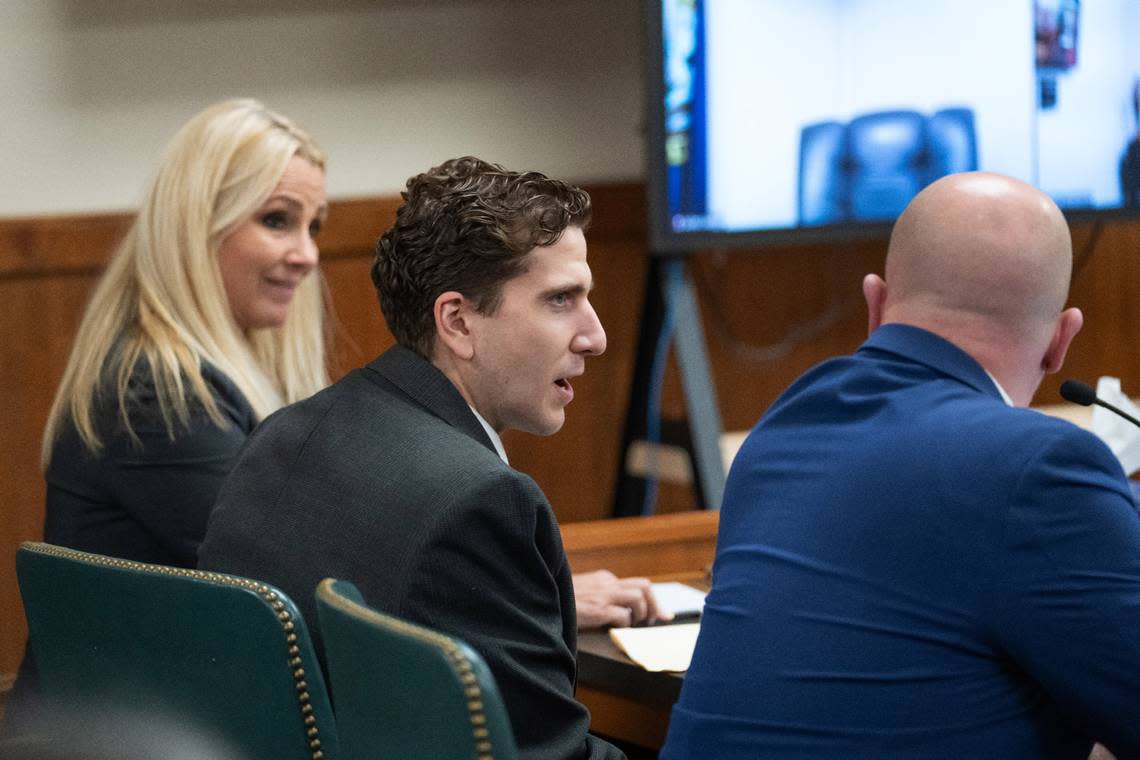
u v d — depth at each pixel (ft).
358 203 27.96
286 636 10.32
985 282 11.56
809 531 11.12
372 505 11.03
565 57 29.58
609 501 30.91
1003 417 10.68
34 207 26.12
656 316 28.25
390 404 11.82
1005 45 28.12
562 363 12.05
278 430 12.25
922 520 10.57
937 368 11.53
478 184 11.93
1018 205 11.69
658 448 28.55
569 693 11.30
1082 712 10.14
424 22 28.53
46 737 7.98
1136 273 33.01
